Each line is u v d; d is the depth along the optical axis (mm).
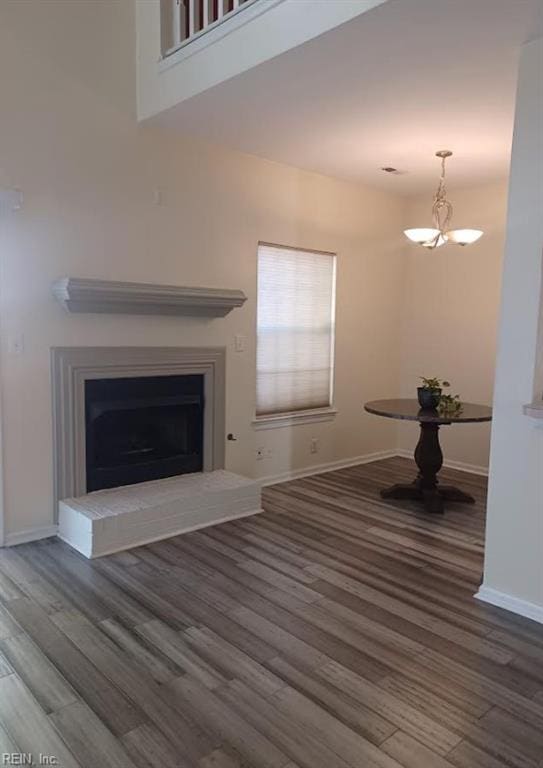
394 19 2479
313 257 5102
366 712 2047
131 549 3467
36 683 2172
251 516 4102
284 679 2225
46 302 3525
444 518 4141
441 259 5652
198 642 2471
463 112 3512
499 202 5195
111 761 1800
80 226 3631
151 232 3967
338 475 5254
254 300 4637
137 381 3959
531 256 2686
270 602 2848
